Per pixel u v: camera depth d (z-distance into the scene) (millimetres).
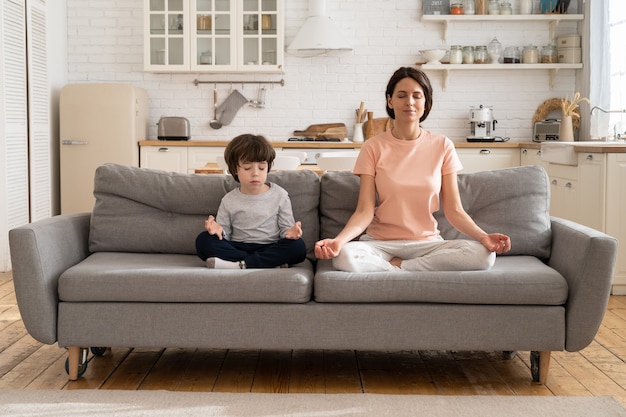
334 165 4641
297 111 7258
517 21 7090
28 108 6004
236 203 3096
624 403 2711
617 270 4613
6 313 4094
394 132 3215
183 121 6961
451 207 3084
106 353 3307
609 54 6168
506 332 2766
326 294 2775
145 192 3332
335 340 2783
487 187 3318
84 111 6664
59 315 2828
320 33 6879
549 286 2750
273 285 2771
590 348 3449
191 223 3320
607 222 4523
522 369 3111
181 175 3422
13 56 5680
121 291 2791
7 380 2932
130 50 7223
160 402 2654
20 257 2781
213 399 2686
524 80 7156
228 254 2971
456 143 6688
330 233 3322
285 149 6746
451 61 6973
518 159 6703
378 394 2748
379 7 7137
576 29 7098
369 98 7215
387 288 2760
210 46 6934
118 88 6668
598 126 6301
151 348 3395
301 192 3332
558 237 3119
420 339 2775
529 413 2576
